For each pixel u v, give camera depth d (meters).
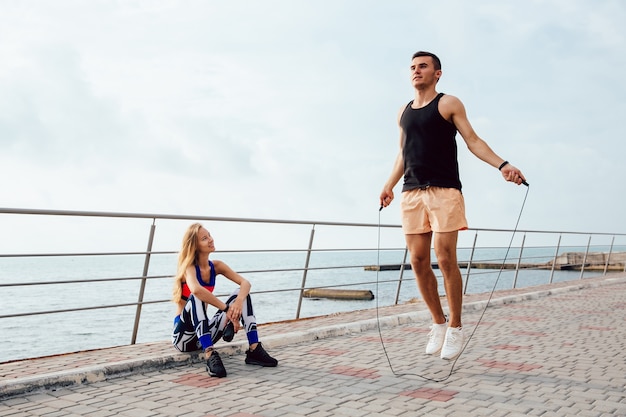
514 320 6.89
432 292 4.39
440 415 2.95
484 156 3.98
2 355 15.02
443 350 4.21
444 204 4.06
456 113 4.02
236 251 6.28
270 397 3.37
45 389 3.53
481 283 38.69
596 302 9.02
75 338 17.66
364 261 129.00
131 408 3.15
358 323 6.08
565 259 44.88
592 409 3.04
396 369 4.14
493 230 10.86
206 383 3.75
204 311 4.20
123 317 22.88
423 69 4.16
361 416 2.95
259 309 26.28
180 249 4.44
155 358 4.18
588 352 4.78
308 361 4.46
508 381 3.72
